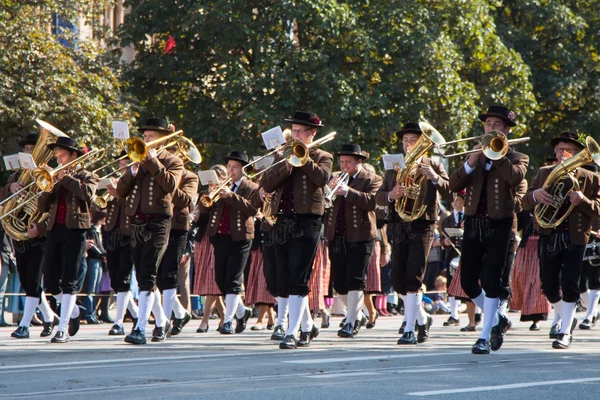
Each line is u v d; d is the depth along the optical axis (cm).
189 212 2603
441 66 5209
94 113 4647
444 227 3278
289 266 2145
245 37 5150
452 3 5447
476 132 5722
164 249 2327
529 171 6450
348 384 1513
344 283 2538
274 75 5066
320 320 3531
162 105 5559
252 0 5191
